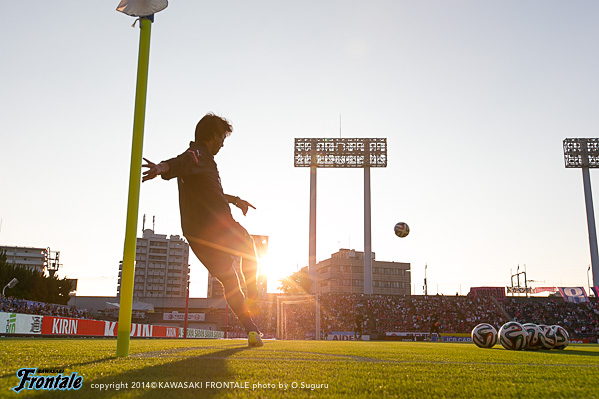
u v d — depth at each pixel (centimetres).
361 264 12394
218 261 762
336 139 6344
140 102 580
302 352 736
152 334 3231
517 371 510
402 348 1234
